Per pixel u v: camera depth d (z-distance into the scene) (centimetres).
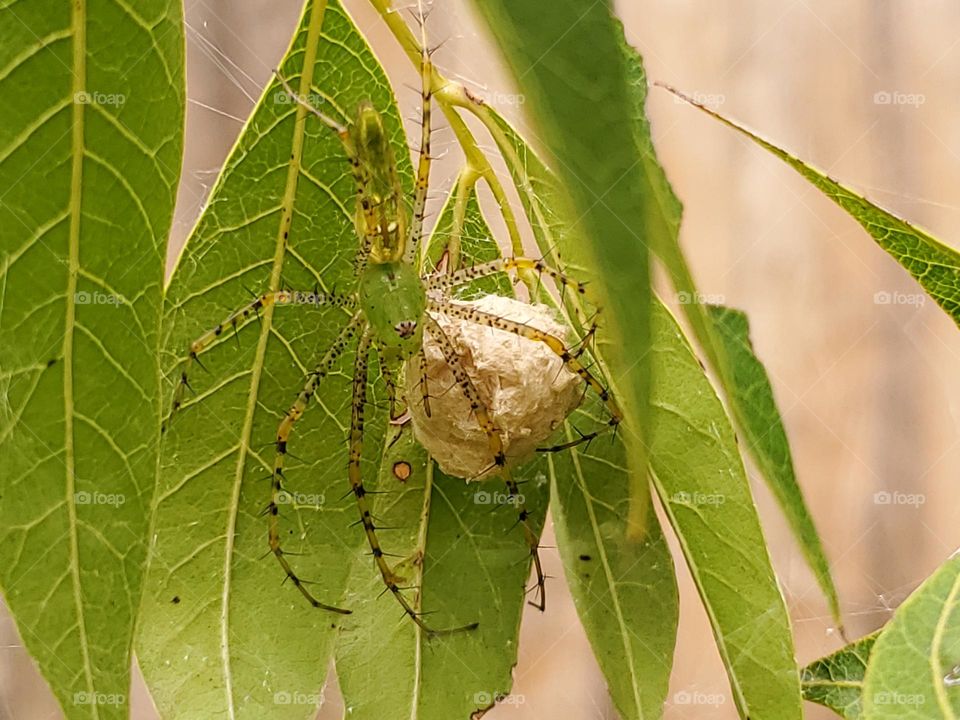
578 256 13
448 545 17
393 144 16
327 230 16
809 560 16
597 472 16
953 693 15
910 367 23
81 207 13
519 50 11
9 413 14
